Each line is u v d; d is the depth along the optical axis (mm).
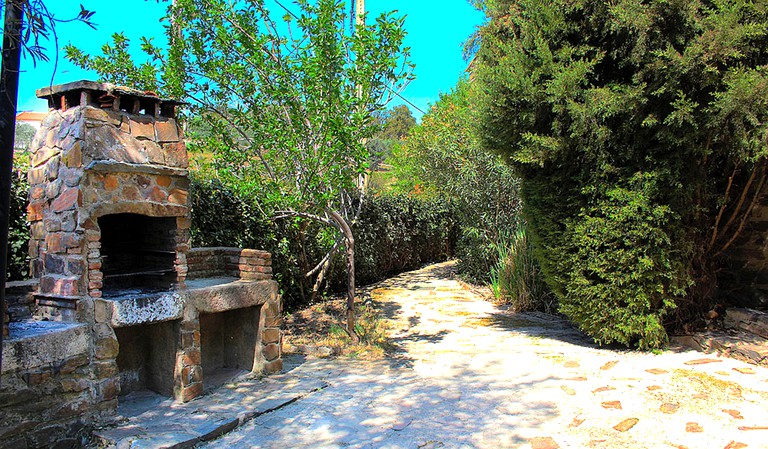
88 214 3672
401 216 12883
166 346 4324
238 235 6914
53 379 3393
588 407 4027
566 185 5641
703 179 5188
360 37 5668
